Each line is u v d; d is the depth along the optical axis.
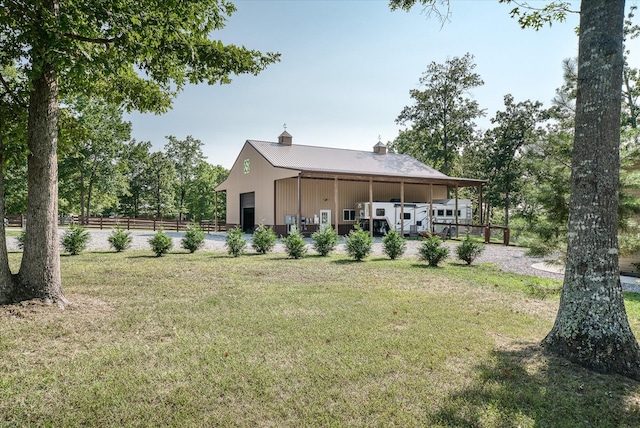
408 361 3.70
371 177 22.30
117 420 2.60
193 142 49.91
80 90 6.92
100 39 5.15
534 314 5.61
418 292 6.94
